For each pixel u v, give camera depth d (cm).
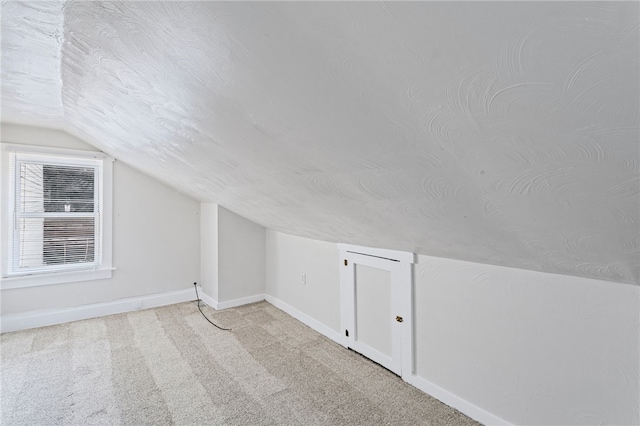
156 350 248
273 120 106
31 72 152
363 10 54
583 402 127
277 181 165
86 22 98
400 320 205
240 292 355
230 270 348
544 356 138
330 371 216
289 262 326
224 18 70
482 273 161
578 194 77
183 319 313
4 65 144
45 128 293
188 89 112
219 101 110
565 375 132
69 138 306
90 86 155
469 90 61
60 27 105
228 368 221
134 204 342
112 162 330
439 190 104
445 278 178
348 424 166
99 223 326
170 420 171
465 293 169
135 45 99
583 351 127
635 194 68
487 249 137
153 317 318
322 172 129
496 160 78
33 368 221
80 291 315
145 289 350
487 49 52
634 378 115
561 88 53
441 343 181
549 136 64
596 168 66
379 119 81
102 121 211
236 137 134
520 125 64
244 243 357
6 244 283
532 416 143
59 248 307
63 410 178
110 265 329
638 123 52
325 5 56
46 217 300
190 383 204
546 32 46
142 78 120
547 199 84
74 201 313
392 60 62
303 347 253
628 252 93
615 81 48
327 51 66
